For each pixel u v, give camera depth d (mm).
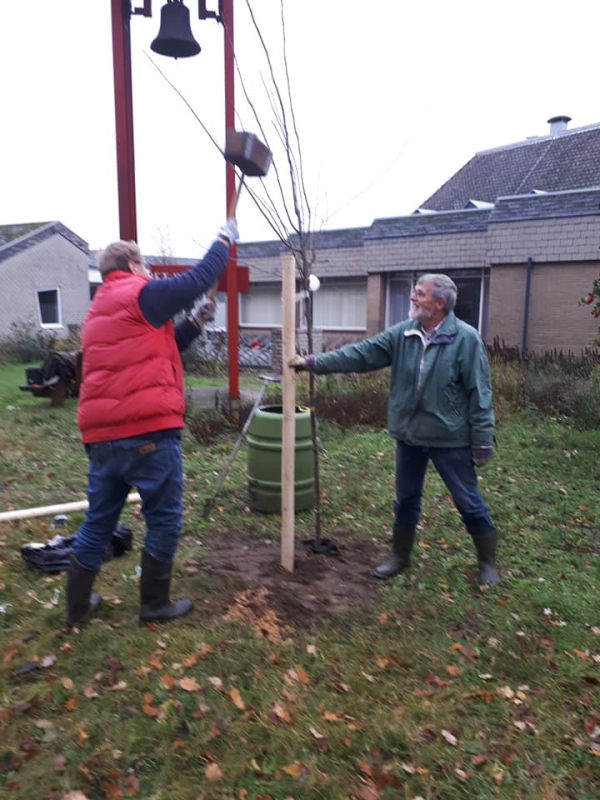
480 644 3271
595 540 4660
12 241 20531
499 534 4684
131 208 8242
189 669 2973
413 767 2467
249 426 5297
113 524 3275
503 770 2467
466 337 3604
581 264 13250
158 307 3000
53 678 2912
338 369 3816
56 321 22094
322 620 3447
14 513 4645
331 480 5855
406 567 4066
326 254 19125
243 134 3258
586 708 2822
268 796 2316
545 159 23000
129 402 3014
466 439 3713
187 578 3871
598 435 7246
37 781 2363
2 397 10844
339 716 2711
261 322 21453
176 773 2414
